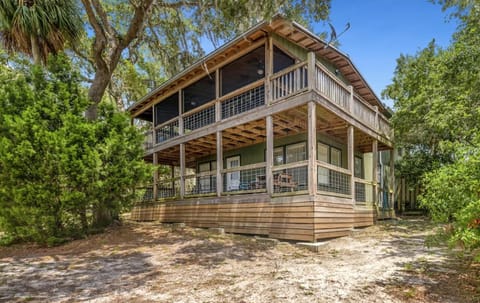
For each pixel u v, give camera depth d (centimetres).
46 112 783
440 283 390
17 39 1019
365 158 1463
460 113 895
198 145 1288
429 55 1418
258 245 712
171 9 1308
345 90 954
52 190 738
